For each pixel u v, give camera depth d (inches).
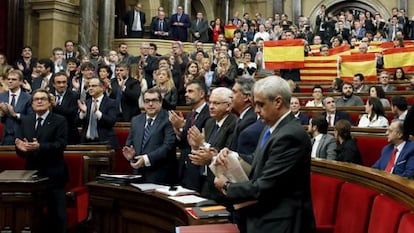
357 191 181.9
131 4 861.8
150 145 259.6
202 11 1056.2
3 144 323.0
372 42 724.0
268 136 154.0
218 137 225.0
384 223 149.7
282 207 142.5
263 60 660.7
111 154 301.4
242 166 157.0
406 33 819.4
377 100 369.4
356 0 1051.9
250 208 146.1
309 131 319.3
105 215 235.1
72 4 714.2
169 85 380.5
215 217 177.5
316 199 212.4
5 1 653.9
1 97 341.7
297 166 141.6
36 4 692.1
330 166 214.2
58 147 267.9
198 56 562.9
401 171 256.4
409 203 143.1
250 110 211.9
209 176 215.5
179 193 211.5
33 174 248.7
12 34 661.3
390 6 1027.9
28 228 234.4
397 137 261.3
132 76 420.5
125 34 790.5
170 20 796.6
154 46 530.6
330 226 195.6
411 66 614.2
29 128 271.9
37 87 412.5
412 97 465.4
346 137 300.0
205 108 257.6
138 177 239.8
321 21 871.1
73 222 276.1
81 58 590.2
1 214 234.5
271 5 1088.2
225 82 503.2
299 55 647.8
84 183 294.4
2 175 245.6
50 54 684.7
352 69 610.9
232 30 902.4
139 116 273.3
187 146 254.5
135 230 222.5
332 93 514.3
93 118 334.6
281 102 147.6
